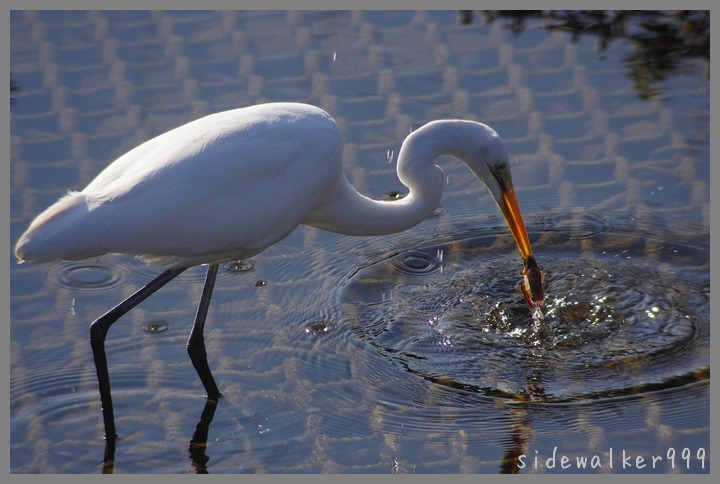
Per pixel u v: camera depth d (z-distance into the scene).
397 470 8.12
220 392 9.06
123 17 15.88
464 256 11.09
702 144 12.82
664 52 14.84
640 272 10.68
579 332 9.74
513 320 9.97
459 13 16.02
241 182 8.60
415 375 9.21
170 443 8.45
